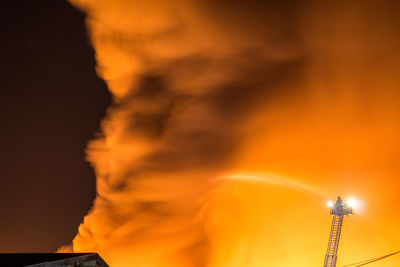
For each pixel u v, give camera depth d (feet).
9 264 53.83
